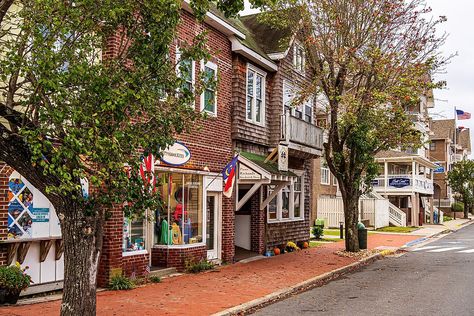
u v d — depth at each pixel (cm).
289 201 2292
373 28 1878
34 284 1065
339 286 1386
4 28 992
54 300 1032
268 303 1144
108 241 1209
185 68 888
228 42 1766
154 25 825
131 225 1324
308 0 1894
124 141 772
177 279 1370
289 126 2011
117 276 1222
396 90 1823
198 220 1609
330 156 2125
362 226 2300
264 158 1961
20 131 677
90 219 774
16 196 1037
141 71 811
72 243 765
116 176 758
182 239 1538
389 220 4016
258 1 909
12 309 932
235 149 1791
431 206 4791
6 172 1016
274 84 2070
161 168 1402
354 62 1916
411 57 1891
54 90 700
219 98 1702
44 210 1093
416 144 2039
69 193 752
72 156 678
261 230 2006
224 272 1530
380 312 1041
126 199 801
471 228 4212
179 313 970
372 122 2022
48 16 756
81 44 809
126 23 835
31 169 735
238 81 1795
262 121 1994
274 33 2156
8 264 1011
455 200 6475
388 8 1844
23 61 712
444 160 6444
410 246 2597
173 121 868
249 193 1784
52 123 747
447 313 1026
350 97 1878
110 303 1041
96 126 713
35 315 891
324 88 1977
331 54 1922
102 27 849
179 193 1535
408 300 1170
